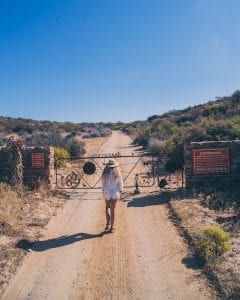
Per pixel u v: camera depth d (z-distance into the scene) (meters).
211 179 15.22
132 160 27.58
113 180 10.58
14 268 8.23
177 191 15.13
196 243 9.11
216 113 42.56
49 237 10.26
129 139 54.41
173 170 19.14
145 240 9.84
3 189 14.18
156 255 8.81
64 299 7.01
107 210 10.80
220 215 11.30
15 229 10.44
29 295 7.17
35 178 16.22
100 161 27.02
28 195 14.45
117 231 10.70
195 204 12.80
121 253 9.05
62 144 30.36
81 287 7.45
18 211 12.22
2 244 9.37
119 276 7.86
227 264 7.82
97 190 16.70
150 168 22.36
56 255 8.99
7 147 16.03
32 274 8.02
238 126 20.50
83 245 9.63
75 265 8.45
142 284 7.47
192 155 15.23
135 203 13.88
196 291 7.04
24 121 78.19
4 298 7.07
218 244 8.45
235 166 15.16
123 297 7.01
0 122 64.75
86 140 52.66
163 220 11.47
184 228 10.41
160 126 42.81
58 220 11.90
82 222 11.68
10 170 15.92
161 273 7.89
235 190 14.36
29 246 9.49
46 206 13.38
